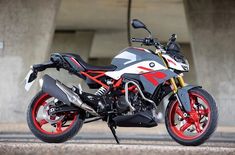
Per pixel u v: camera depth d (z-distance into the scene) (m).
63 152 4.35
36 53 21.53
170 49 6.50
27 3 21.73
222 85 23.11
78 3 30.80
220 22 23.25
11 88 21.36
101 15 33.53
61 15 33.72
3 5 21.75
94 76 6.57
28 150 4.44
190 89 6.38
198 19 23.42
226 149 4.72
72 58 6.61
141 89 6.41
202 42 23.31
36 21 21.69
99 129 15.92
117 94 6.48
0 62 21.59
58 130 6.55
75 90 6.53
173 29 37.06
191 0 23.44
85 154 4.35
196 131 6.35
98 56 48.03
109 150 4.38
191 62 42.97
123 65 6.48
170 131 6.47
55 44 37.72
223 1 23.28
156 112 6.54
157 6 31.16
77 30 37.62
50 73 35.75
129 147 4.75
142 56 6.45
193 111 6.32
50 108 6.52
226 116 22.97
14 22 21.70
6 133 12.95
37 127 6.58
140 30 36.88
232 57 23.16
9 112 21.14
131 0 30.17
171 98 6.51
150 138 11.46
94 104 6.51
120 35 38.69
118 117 6.44
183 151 4.41
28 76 6.62
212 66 23.20
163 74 6.35
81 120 6.51
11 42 21.64
